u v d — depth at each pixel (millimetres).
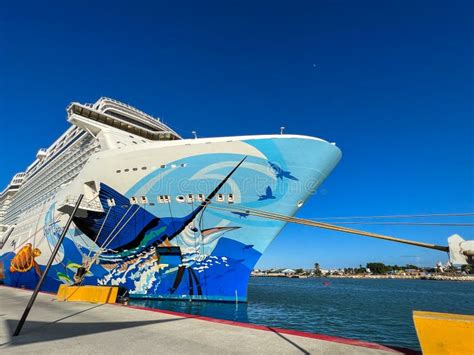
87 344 6414
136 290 17516
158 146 16516
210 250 16250
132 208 17031
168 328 8039
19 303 14031
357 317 19938
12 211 39781
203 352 5781
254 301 27594
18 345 6352
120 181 17203
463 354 4453
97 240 18484
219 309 15883
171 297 16953
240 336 7035
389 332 15172
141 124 26422
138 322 8977
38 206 28156
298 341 6508
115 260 18016
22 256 27781
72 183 20297
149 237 16953
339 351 5680
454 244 4664
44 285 22531
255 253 15977
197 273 16562
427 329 4789
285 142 15078
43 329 8070
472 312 26000
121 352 5805
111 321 9180
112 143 20812
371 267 156125
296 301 29094
